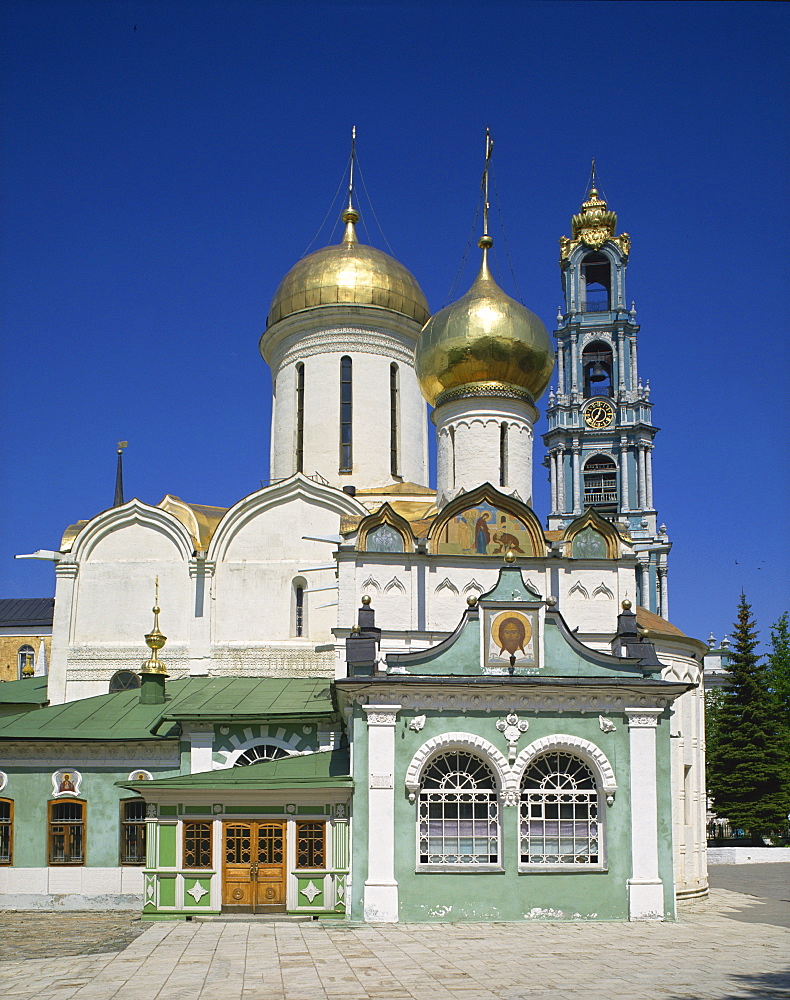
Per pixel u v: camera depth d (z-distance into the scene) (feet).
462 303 128.47
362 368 153.69
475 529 114.21
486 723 89.61
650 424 304.09
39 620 284.82
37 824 108.58
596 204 322.34
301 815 92.07
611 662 93.15
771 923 92.53
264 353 164.25
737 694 208.13
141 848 107.96
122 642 130.21
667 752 91.20
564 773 90.79
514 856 87.71
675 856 117.08
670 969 64.75
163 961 68.59
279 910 90.99
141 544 132.57
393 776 87.76
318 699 113.70
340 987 58.80
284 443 155.43
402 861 86.94
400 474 153.69
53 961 70.03
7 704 130.52
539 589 113.39
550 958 68.69
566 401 309.01
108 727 111.86
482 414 126.41
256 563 130.72
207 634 128.67
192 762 107.45
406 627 110.22
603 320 314.14
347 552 111.45
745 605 211.82
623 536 117.60
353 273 154.92
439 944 74.74
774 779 199.52
